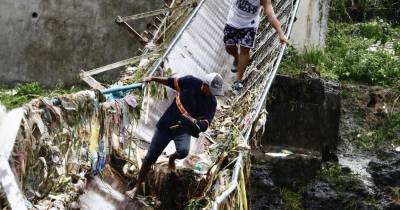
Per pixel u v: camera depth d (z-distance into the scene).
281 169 15.02
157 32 14.02
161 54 11.59
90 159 8.24
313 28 16.86
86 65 18.00
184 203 8.96
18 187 6.31
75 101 7.71
